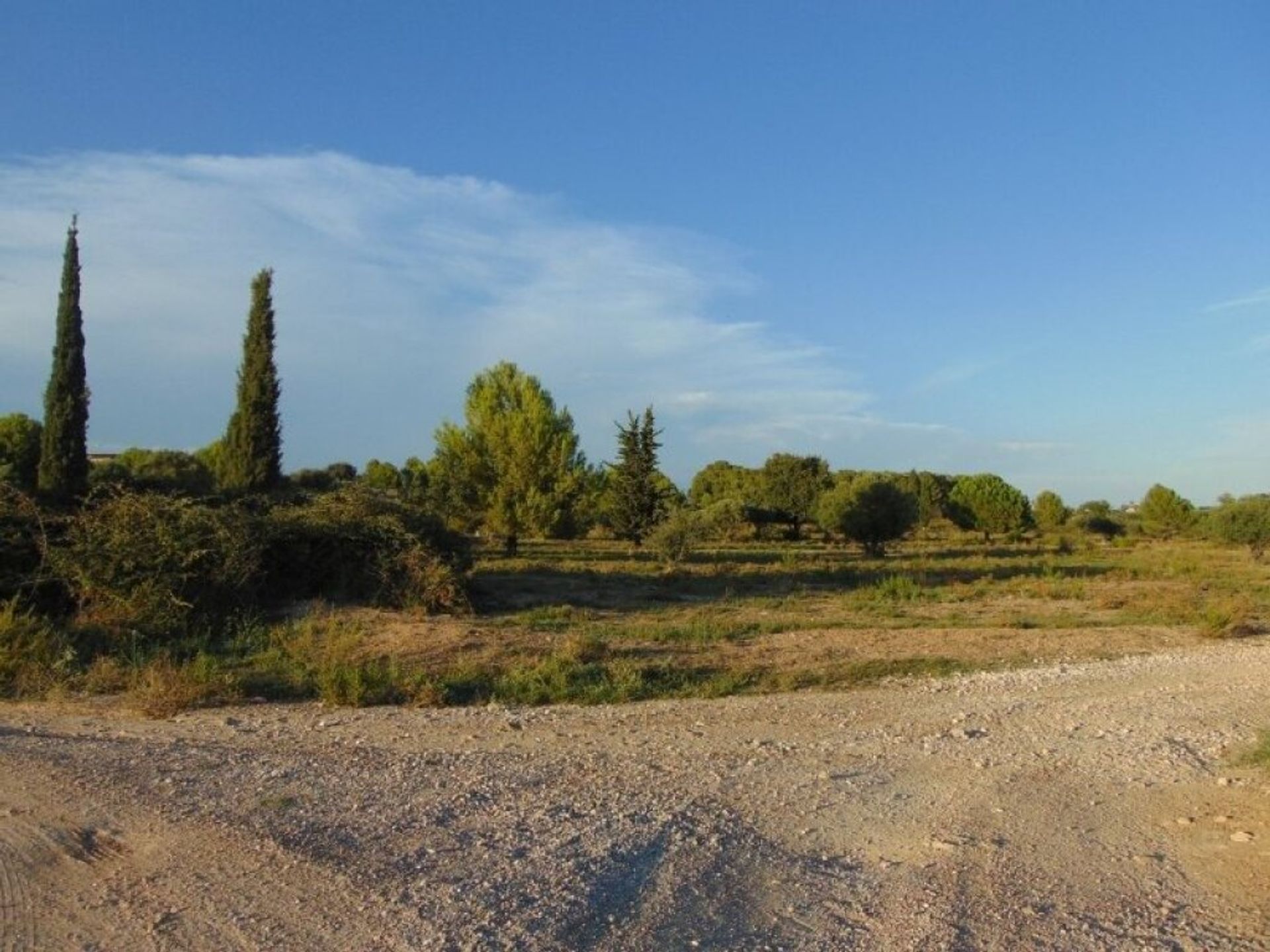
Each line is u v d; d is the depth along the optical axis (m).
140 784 8.04
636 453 51.56
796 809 7.93
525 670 14.59
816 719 11.73
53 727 10.84
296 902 5.59
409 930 5.23
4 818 7.09
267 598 20.91
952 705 12.55
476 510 42.12
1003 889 6.20
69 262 30.59
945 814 7.86
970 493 67.19
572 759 9.46
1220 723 11.25
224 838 6.65
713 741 10.46
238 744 10.03
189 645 16.64
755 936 5.38
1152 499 69.00
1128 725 11.24
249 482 32.16
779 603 25.31
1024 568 37.72
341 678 12.84
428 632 17.77
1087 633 19.81
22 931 5.20
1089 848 7.05
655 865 6.41
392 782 8.36
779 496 69.69
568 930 5.31
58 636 15.70
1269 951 5.32
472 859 6.38
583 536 57.78
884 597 26.97
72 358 30.23
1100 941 5.40
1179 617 21.67
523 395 42.81
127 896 5.68
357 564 22.00
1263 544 44.22
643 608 24.05
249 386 32.59
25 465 43.06
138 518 18.94
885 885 6.27
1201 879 6.42
